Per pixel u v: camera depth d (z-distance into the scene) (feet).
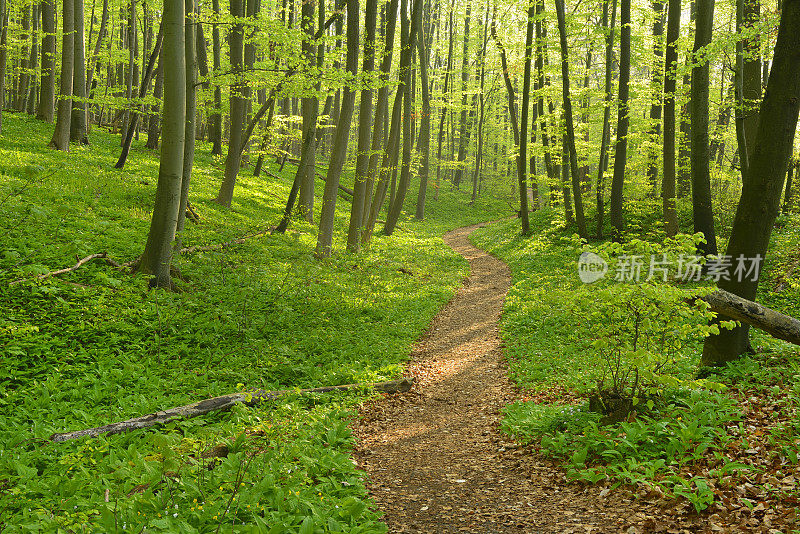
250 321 37.65
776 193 24.54
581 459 19.34
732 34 38.34
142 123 116.57
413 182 174.09
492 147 193.36
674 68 52.65
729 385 24.00
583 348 36.19
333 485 18.10
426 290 59.72
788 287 40.63
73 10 71.31
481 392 32.48
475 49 139.33
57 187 52.49
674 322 21.89
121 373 27.09
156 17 105.91
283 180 105.91
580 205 72.69
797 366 24.26
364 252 71.26
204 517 14.46
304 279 50.11
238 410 24.71
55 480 16.79
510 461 21.79
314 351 36.14
